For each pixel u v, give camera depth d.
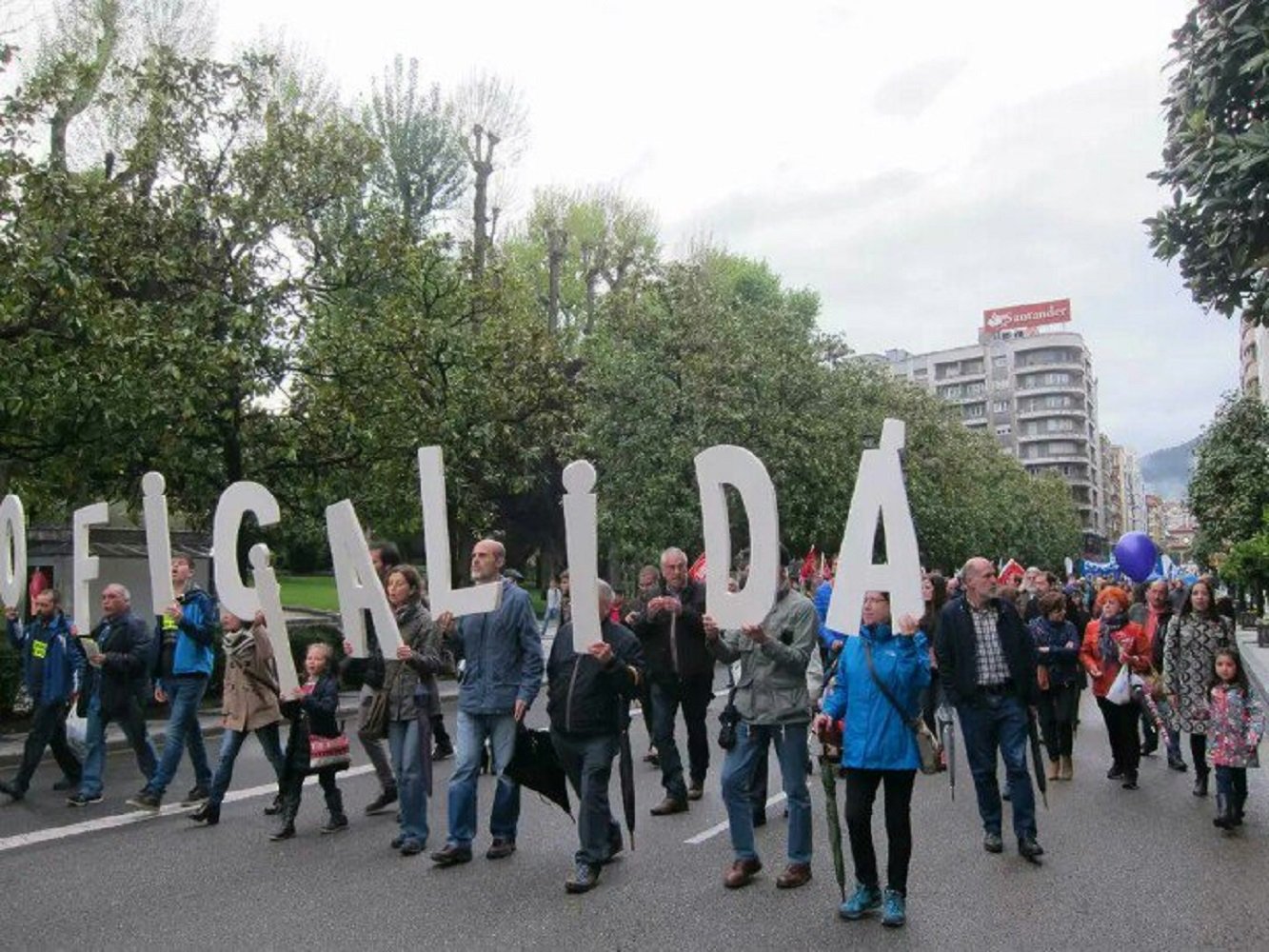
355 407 19.78
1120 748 10.84
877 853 8.05
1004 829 8.79
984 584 8.04
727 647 7.71
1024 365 144.50
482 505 25.05
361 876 7.46
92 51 24.25
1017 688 7.97
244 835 8.74
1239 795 8.79
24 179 15.01
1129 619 10.95
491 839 8.50
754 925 6.30
